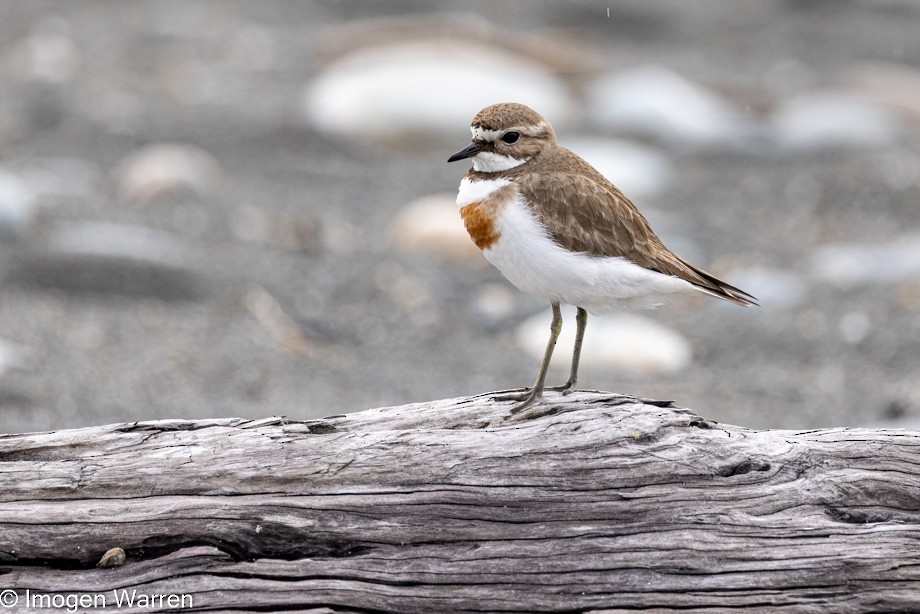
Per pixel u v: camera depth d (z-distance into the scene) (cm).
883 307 1410
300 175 1938
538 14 3181
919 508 624
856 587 593
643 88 2269
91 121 2111
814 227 1728
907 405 1127
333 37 2484
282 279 1487
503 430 636
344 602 590
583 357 1282
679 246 1638
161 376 1178
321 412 1119
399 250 1612
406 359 1292
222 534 606
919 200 1803
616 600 591
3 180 1648
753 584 593
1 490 617
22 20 2853
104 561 603
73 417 1062
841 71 2738
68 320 1302
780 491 617
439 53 2245
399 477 618
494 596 593
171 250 1508
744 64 2811
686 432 635
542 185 695
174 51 2656
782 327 1378
